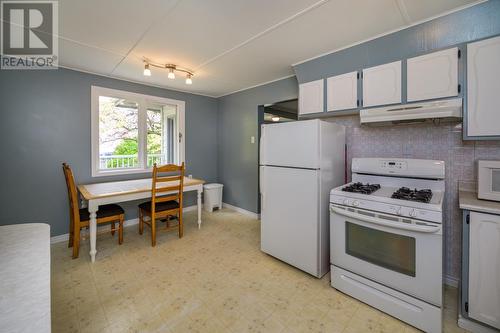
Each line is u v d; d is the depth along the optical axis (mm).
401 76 1965
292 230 2273
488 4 1601
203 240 3010
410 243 1573
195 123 4340
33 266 906
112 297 1859
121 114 3508
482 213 1434
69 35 2113
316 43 2248
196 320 1629
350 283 1883
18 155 2650
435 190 1947
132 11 1743
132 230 3330
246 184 4125
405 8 1698
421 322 1536
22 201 2689
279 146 2363
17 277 824
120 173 3428
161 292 1933
